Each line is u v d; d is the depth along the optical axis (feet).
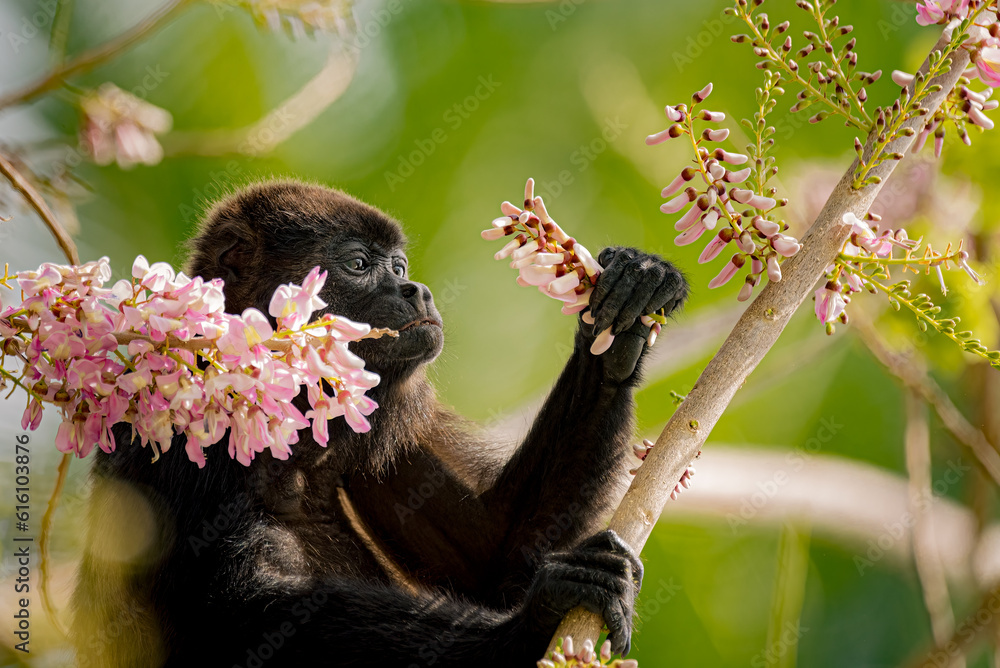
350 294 35.70
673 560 58.85
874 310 46.09
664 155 65.00
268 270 36.19
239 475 33.30
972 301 44.86
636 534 23.77
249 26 62.69
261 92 63.05
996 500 55.62
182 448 33.06
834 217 24.13
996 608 43.06
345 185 63.52
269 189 37.47
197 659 31.01
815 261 23.86
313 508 36.35
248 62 62.90
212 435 23.00
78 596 33.96
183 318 22.97
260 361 22.57
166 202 60.18
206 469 32.76
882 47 65.05
